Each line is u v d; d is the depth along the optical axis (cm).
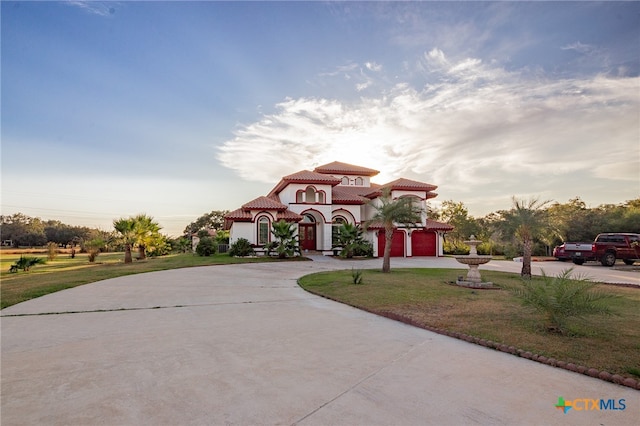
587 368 461
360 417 338
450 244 3784
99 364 486
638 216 3139
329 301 1005
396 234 3130
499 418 339
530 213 1488
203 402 369
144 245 3056
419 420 333
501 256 3281
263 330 674
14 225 8956
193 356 519
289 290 1197
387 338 623
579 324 696
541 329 660
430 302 938
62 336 635
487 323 707
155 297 1055
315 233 3253
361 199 3203
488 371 463
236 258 2603
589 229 3353
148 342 594
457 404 367
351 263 2373
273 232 2656
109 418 335
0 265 3788
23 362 496
